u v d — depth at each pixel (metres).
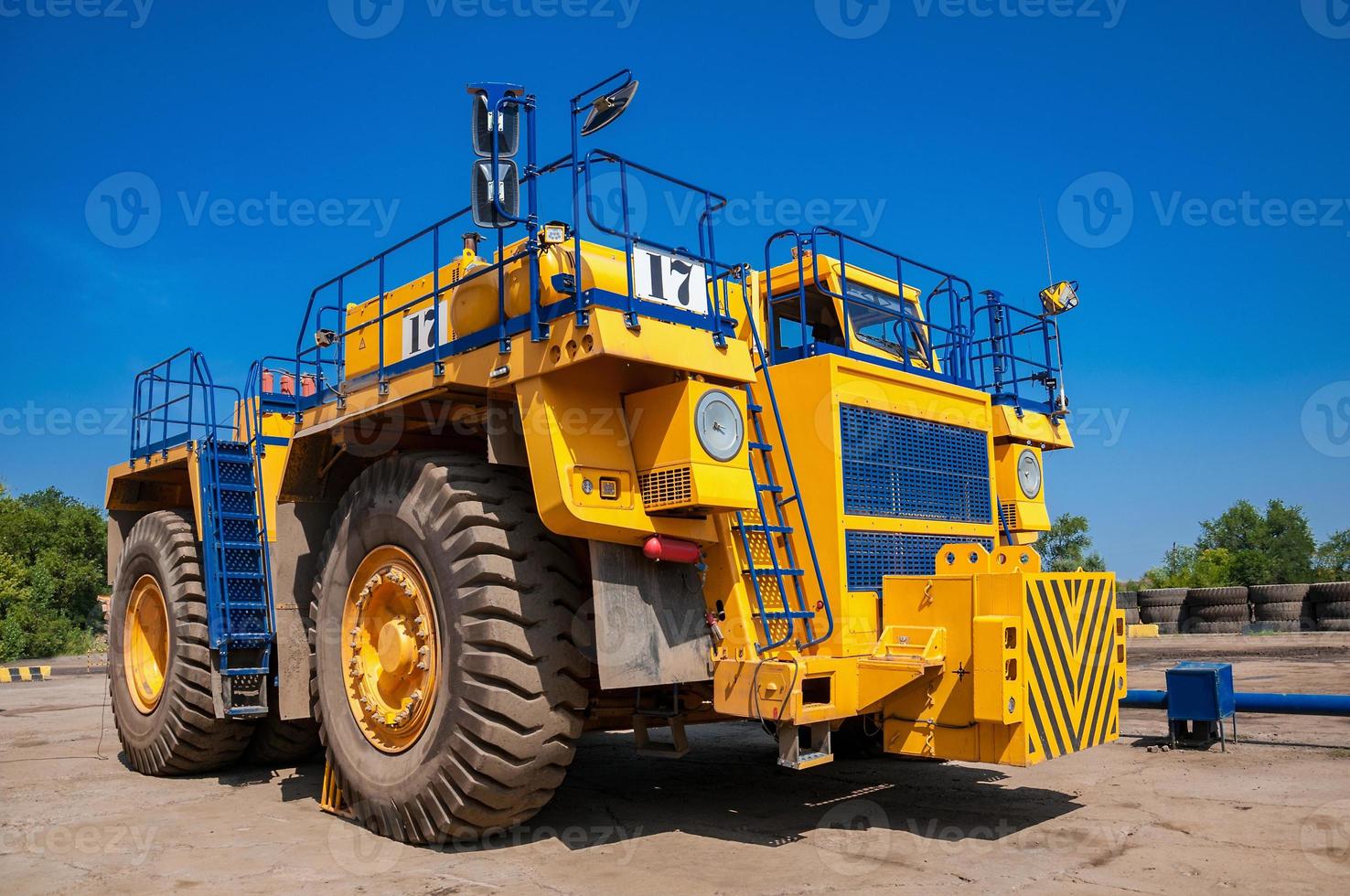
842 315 5.17
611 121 4.27
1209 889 3.63
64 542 28.67
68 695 14.05
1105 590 4.88
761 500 4.80
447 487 4.56
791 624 4.62
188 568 6.98
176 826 5.21
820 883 3.78
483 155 4.38
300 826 5.11
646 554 4.25
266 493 7.03
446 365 4.78
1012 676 4.19
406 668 4.75
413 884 3.90
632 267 4.21
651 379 4.45
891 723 4.56
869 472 4.97
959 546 4.64
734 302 5.57
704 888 3.75
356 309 6.64
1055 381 6.77
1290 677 11.10
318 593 5.52
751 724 9.12
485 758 4.21
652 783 6.04
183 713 6.70
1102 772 6.10
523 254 4.47
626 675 4.14
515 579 4.36
